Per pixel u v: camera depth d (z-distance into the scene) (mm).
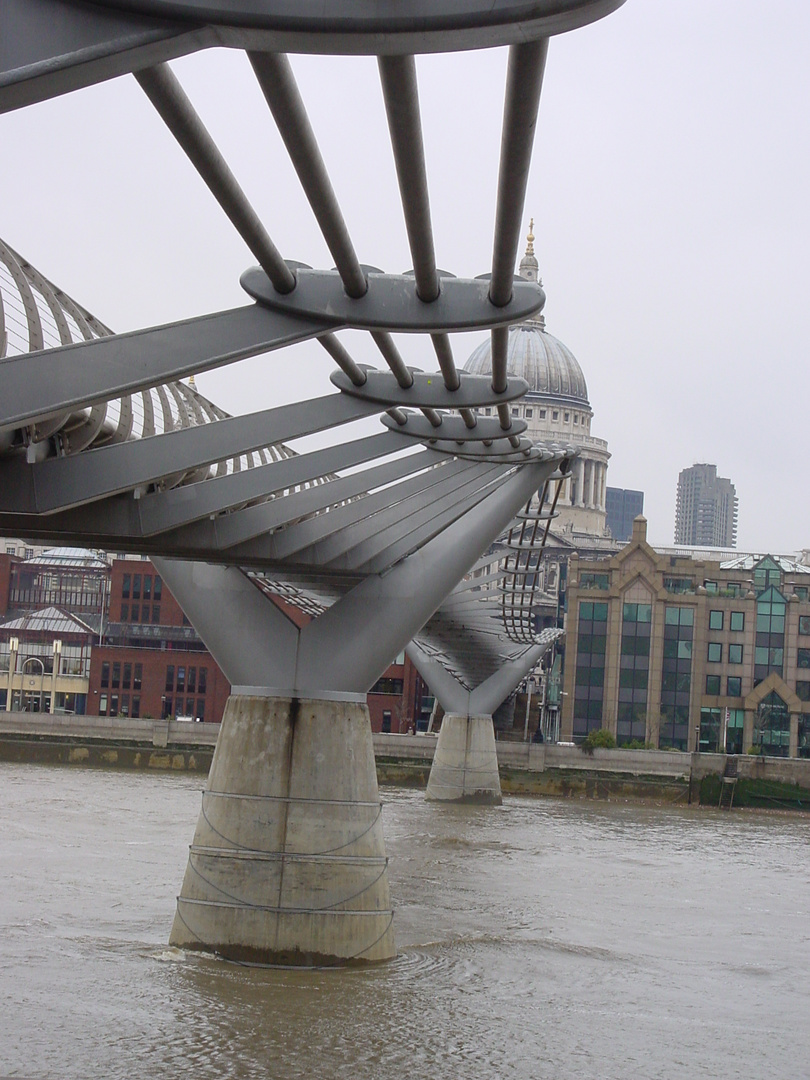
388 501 26188
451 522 27234
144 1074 19453
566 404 194625
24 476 18031
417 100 9070
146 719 104250
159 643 128750
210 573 26266
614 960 30984
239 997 23219
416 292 15000
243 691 25719
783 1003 28062
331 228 11977
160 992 23328
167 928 29797
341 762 25359
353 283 14258
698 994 28156
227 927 24875
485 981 26766
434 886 40812
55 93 7844
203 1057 20344
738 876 51031
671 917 38688
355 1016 22812
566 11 7543
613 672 113688
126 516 21016
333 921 24828
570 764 102875
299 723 25344
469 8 7613
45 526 20922
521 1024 23734
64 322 15773
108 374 14211
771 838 71938
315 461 23094
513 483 29984
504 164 10250
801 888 48750
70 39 7551
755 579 117375
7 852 42031
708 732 114250
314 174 10391
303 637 25875
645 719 113375
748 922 39000
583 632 114875
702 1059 22797
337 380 19906
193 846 25609
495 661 80375
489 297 15078
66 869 38812
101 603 140000
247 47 7938
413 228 11992
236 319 14836
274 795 24984
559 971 28875
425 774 101062
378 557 26781
